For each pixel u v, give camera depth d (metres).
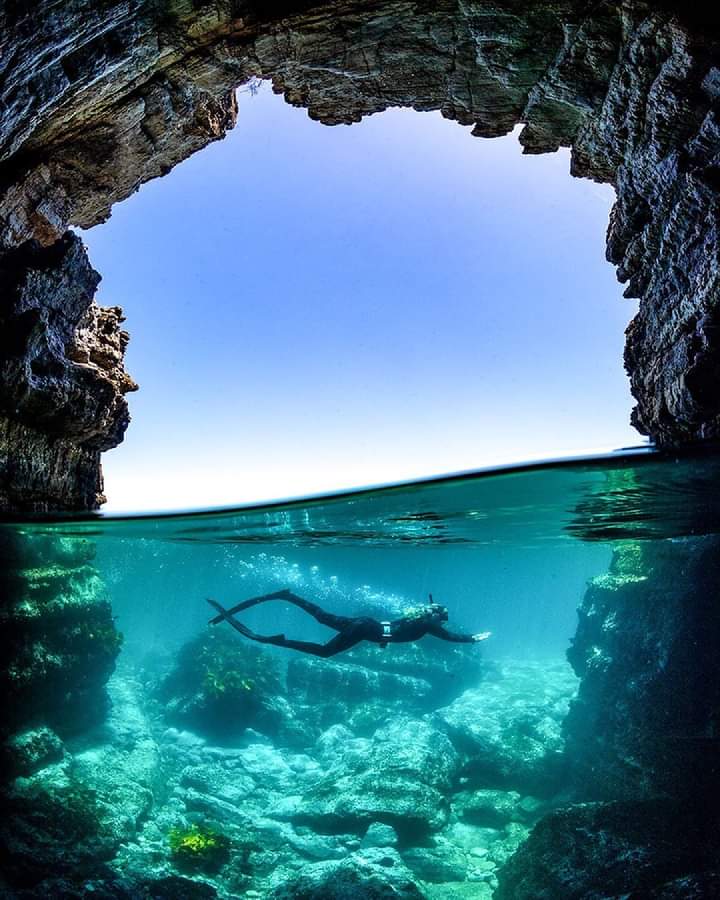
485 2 6.09
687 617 9.98
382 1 6.14
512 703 21.12
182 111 7.50
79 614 12.29
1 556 9.87
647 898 7.02
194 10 5.77
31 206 7.04
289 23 6.39
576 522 13.07
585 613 14.08
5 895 7.49
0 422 6.39
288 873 10.38
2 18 3.79
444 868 10.61
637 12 5.33
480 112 8.00
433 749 13.81
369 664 22.94
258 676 20.03
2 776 9.14
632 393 8.24
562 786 12.80
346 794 12.52
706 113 5.42
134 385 9.41
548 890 8.08
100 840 9.13
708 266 5.08
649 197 6.72
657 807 8.64
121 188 8.31
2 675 9.65
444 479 8.48
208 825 11.52
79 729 12.42
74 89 5.60
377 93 7.94
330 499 10.08
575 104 7.01
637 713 10.32
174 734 16.98
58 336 7.03
